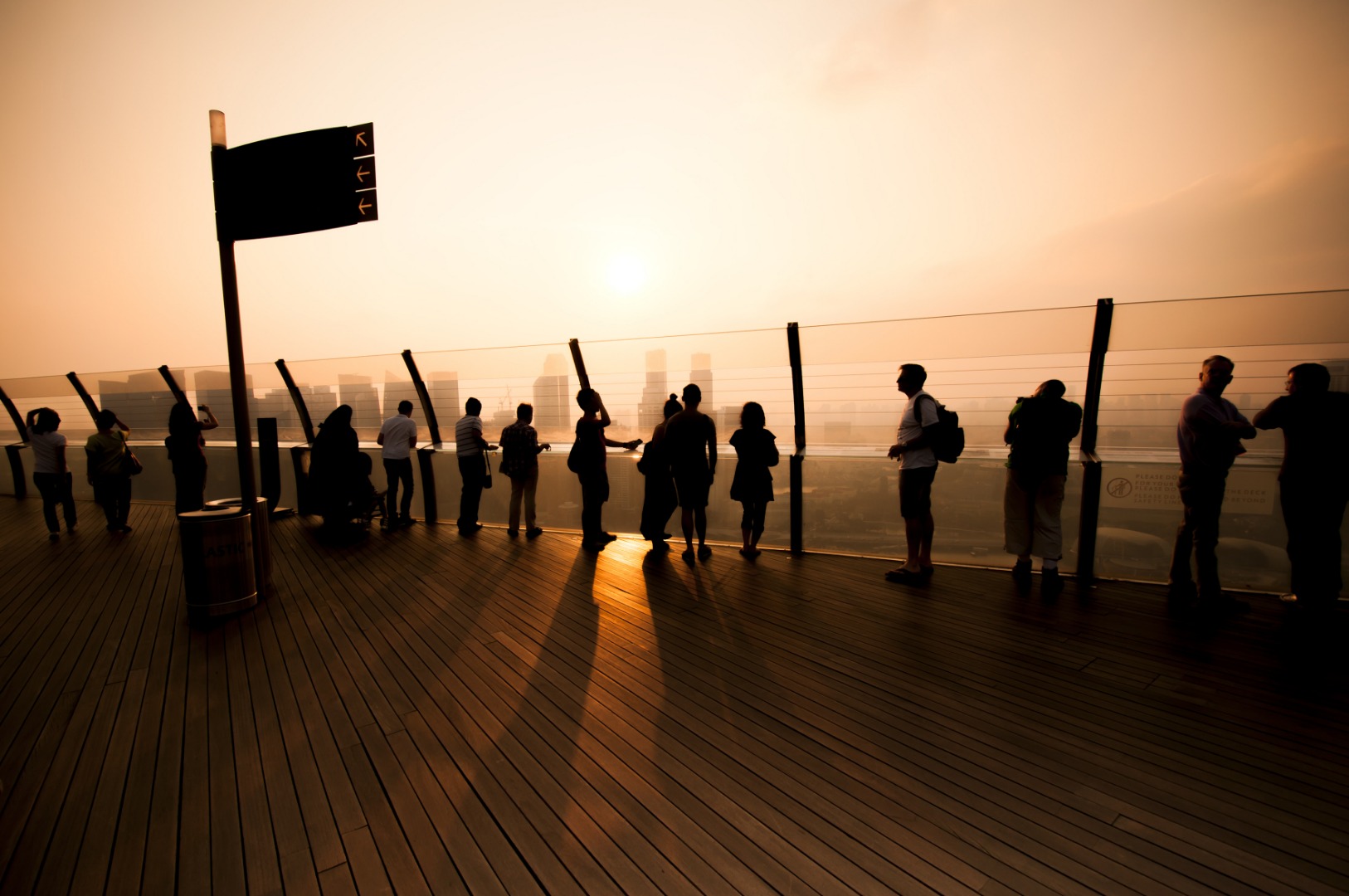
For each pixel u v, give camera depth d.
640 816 2.13
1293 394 3.82
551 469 7.50
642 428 6.95
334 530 7.05
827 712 2.91
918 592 4.79
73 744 2.68
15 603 4.80
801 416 6.16
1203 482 4.09
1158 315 4.85
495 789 2.30
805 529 6.18
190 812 2.18
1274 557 4.61
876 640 3.84
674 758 2.51
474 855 1.94
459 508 7.99
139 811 2.19
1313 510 3.77
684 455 5.70
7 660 3.64
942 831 2.04
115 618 4.41
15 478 10.59
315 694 3.15
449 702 3.05
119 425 7.99
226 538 4.27
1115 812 2.14
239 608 4.36
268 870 1.88
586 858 1.92
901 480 5.04
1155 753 2.53
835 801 2.22
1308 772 2.39
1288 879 1.81
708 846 1.97
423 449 8.09
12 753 2.61
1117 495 5.00
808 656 3.59
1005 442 4.94
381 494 7.61
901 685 3.19
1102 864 1.88
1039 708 2.93
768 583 5.09
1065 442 4.63
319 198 4.37
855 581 5.13
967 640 3.81
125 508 7.83
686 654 3.64
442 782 2.35
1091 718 2.83
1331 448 3.68
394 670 3.45
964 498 5.50
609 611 4.45
